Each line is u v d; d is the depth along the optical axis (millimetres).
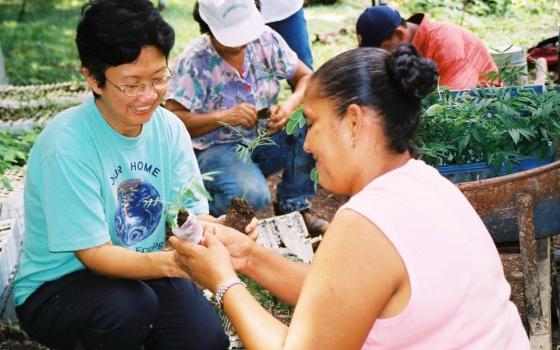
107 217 2730
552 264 3699
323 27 9320
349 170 1964
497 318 1893
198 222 2277
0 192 4055
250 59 4195
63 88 6875
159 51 2527
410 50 1882
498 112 3721
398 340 1828
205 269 2203
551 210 3055
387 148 1938
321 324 1820
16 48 9789
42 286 2805
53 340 2801
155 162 2826
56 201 2609
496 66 4941
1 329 3459
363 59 1920
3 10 11617
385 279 1792
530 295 3049
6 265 3436
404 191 1874
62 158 2604
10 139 4984
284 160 4492
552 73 5789
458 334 1824
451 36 4801
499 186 2969
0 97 6535
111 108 2613
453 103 3906
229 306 2102
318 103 1949
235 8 3893
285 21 5027
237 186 4113
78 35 2516
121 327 2701
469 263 1858
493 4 9438
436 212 1871
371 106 1896
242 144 4207
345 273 1804
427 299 1789
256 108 4121
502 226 3041
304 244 3742
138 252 2633
